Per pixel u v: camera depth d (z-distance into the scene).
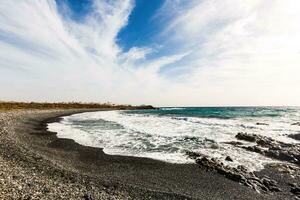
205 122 36.72
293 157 15.65
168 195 9.41
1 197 6.84
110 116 53.81
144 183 10.95
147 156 15.84
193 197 9.46
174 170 13.10
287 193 10.48
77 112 73.25
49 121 38.38
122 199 8.61
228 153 16.88
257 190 10.70
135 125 33.00
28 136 21.89
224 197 9.78
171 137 22.73
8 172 9.43
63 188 8.80
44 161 12.70
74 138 22.19
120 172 12.53
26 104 78.94
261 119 42.75
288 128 29.20
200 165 13.93
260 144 19.31
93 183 10.16
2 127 23.66
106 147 18.50
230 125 32.25
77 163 13.88
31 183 8.62
